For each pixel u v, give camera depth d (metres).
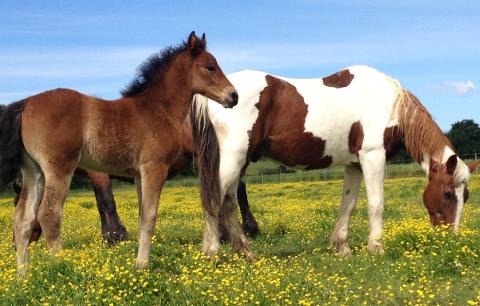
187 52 6.99
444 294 5.69
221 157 7.87
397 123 8.32
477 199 18.05
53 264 5.89
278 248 9.50
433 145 8.36
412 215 13.96
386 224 10.98
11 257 7.56
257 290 5.65
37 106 6.16
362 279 6.30
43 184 6.52
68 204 20.58
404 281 6.28
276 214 14.80
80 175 10.20
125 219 14.20
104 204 9.89
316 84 8.41
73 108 6.23
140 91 6.80
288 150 8.29
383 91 8.35
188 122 8.10
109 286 5.46
